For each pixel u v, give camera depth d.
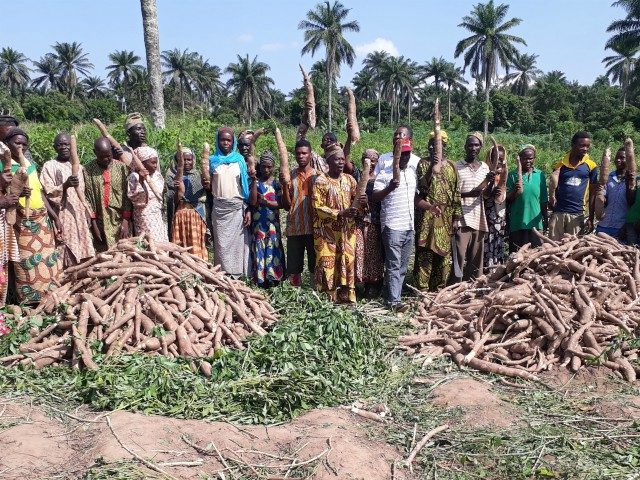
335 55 65.06
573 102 80.00
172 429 3.80
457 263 7.44
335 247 6.93
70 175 6.18
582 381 4.94
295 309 6.15
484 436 4.04
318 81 70.50
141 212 6.38
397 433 4.11
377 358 5.48
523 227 7.59
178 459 3.52
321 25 65.00
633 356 5.20
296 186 7.24
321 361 5.06
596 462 3.77
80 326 4.95
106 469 3.32
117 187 6.36
